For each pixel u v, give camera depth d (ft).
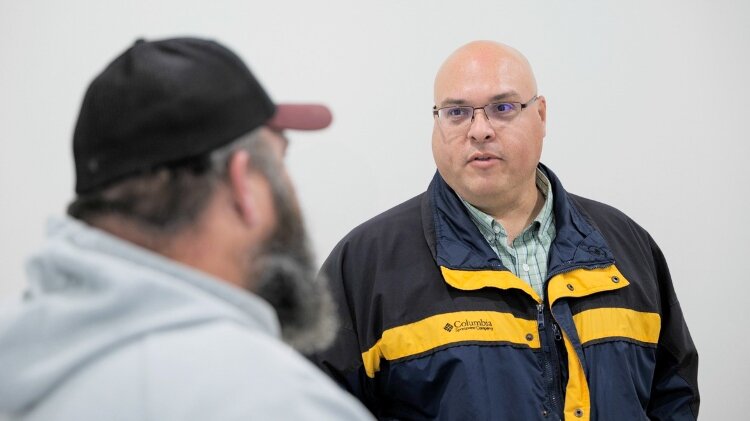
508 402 5.27
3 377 2.17
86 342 2.19
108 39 7.54
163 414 2.07
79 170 2.48
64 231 2.43
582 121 7.82
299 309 2.76
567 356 5.42
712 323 7.99
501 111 5.65
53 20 7.50
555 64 7.80
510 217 5.91
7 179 7.54
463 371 5.32
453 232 5.77
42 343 2.21
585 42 7.79
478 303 5.51
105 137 2.41
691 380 6.10
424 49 7.72
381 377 5.70
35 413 2.18
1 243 7.57
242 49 7.61
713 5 7.81
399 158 7.72
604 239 5.94
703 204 7.92
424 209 5.97
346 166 7.64
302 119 2.78
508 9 7.75
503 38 7.77
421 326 5.51
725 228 7.95
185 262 2.46
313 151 7.57
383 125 7.71
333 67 7.68
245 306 2.42
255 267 2.59
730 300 7.98
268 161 2.64
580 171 7.85
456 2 7.72
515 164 5.66
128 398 2.11
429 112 7.73
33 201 7.57
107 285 2.23
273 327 2.51
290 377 2.20
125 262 2.32
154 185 2.40
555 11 7.77
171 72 2.45
